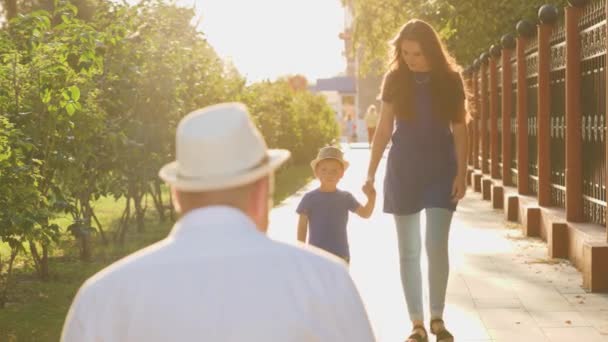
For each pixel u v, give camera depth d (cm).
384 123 651
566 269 959
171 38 1332
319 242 648
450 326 718
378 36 2327
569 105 1020
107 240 1311
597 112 963
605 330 698
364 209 655
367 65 2412
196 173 206
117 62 1152
